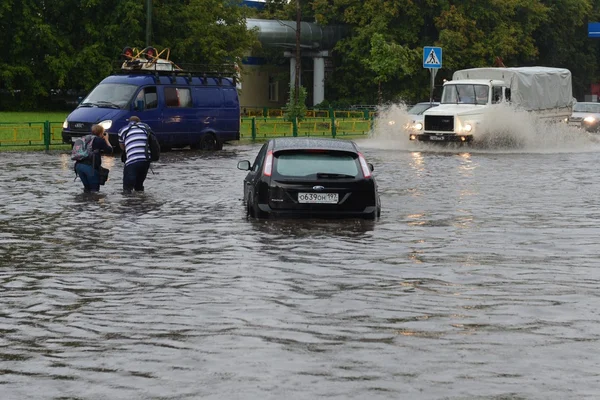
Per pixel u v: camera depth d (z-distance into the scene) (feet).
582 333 48.65
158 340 47.11
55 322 51.24
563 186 129.08
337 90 445.37
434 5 424.46
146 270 66.49
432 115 217.56
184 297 57.41
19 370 41.96
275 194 90.38
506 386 39.34
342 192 90.43
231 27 378.94
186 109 195.21
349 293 58.65
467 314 52.95
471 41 430.61
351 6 426.92
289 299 56.80
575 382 39.93
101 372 41.55
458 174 147.23
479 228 88.07
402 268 67.36
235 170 150.61
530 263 69.77
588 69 501.56
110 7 365.40
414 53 415.23
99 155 118.52
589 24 413.39
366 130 281.13
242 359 43.47
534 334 48.39
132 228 87.20
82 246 77.10
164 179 135.13
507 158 186.70
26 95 368.27
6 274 65.21
